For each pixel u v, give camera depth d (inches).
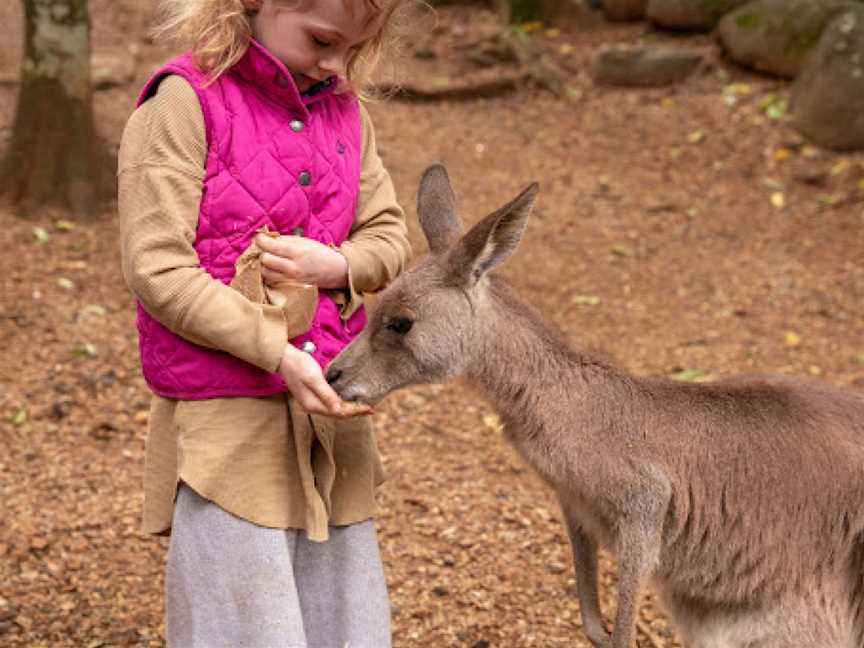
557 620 157.4
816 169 333.4
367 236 112.9
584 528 129.6
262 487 101.9
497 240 123.2
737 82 386.0
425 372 122.1
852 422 127.2
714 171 339.6
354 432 112.2
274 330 98.9
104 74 355.6
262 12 100.3
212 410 101.4
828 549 124.4
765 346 245.9
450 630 154.6
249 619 99.8
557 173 337.4
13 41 374.6
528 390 125.3
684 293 271.3
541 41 421.7
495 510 185.2
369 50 107.7
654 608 161.6
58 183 283.9
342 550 109.0
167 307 97.3
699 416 125.5
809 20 372.5
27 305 243.1
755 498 124.1
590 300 263.9
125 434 203.9
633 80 392.8
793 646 126.5
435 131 362.9
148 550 171.0
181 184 98.3
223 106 100.5
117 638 149.5
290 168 103.0
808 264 286.4
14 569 163.8
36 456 194.7
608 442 123.1
